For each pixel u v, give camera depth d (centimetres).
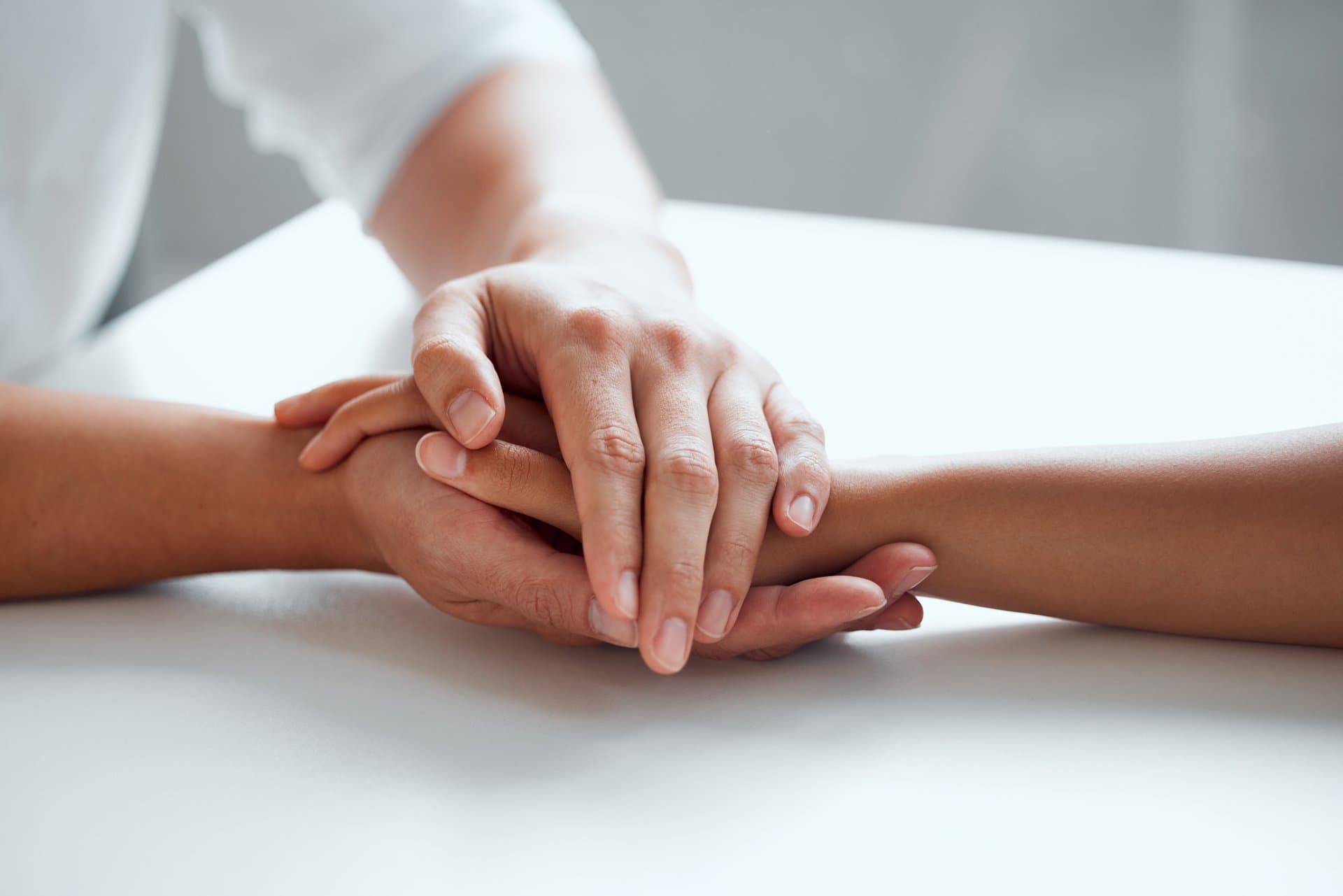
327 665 69
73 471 74
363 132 99
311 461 74
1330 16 201
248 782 62
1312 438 72
